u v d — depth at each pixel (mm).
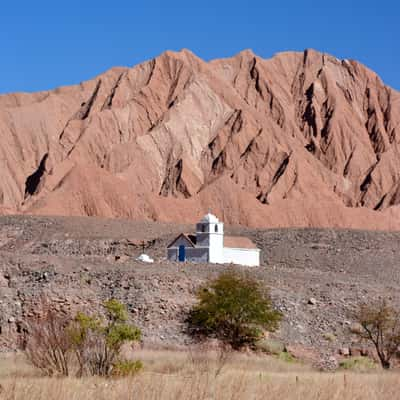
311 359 80750
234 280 90375
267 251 162375
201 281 96812
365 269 148750
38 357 56375
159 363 64812
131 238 185750
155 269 100625
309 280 108188
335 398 40281
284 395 39969
